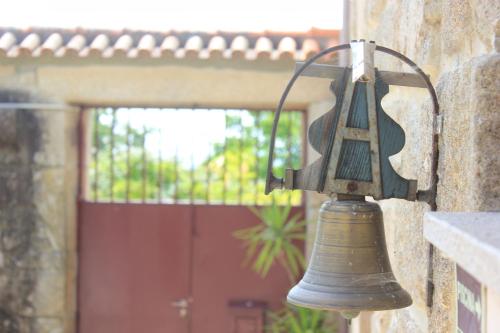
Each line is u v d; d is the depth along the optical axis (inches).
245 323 240.4
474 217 57.6
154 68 233.6
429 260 78.7
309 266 79.1
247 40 231.5
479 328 57.0
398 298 74.7
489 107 66.2
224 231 242.2
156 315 243.3
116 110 246.4
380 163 76.3
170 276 243.4
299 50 225.0
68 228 239.3
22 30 233.6
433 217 58.4
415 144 86.5
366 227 76.7
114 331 244.2
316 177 76.8
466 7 72.8
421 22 84.1
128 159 247.0
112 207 245.4
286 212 234.1
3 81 237.0
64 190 237.3
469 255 47.6
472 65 67.8
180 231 243.6
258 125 246.7
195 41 226.8
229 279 241.9
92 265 245.1
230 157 338.6
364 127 76.3
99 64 234.1
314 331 225.6
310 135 77.1
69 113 237.8
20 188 237.5
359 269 75.9
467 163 68.2
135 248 244.4
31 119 235.8
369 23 121.8
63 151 236.4
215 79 232.7
